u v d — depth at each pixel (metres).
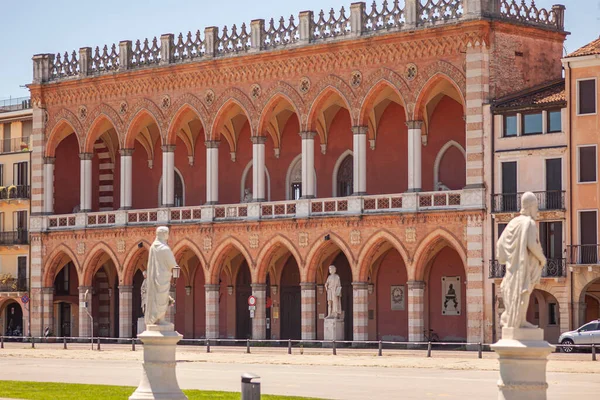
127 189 97.88
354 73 85.25
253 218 90.19
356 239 85.06
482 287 78.94
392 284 90.62
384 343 84.19
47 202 102.44
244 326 99.81
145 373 40.16
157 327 40.38
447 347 84.12
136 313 106.00
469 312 79.19
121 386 53.00
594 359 64.12
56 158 103.69
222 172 100.00
